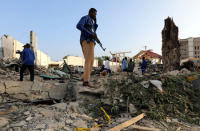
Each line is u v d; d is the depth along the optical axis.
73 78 6.52
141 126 2.13
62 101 3.21
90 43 3.10
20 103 2.81
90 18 3.15
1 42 8.66
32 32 9.42
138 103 2.84
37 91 3.31
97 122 2.19
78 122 2.04
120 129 1.96
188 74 4.38
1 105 2.59
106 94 3.15
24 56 3.97
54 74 7.31
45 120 2.01
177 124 2.29
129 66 7.71
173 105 2.89
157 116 2.44
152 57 17.64
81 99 3.01
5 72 5.21
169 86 3.55
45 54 17.92
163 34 7.08
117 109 2.62
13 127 1.78
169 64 6.70
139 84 3.57
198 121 2.45
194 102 3.12
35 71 6.71
